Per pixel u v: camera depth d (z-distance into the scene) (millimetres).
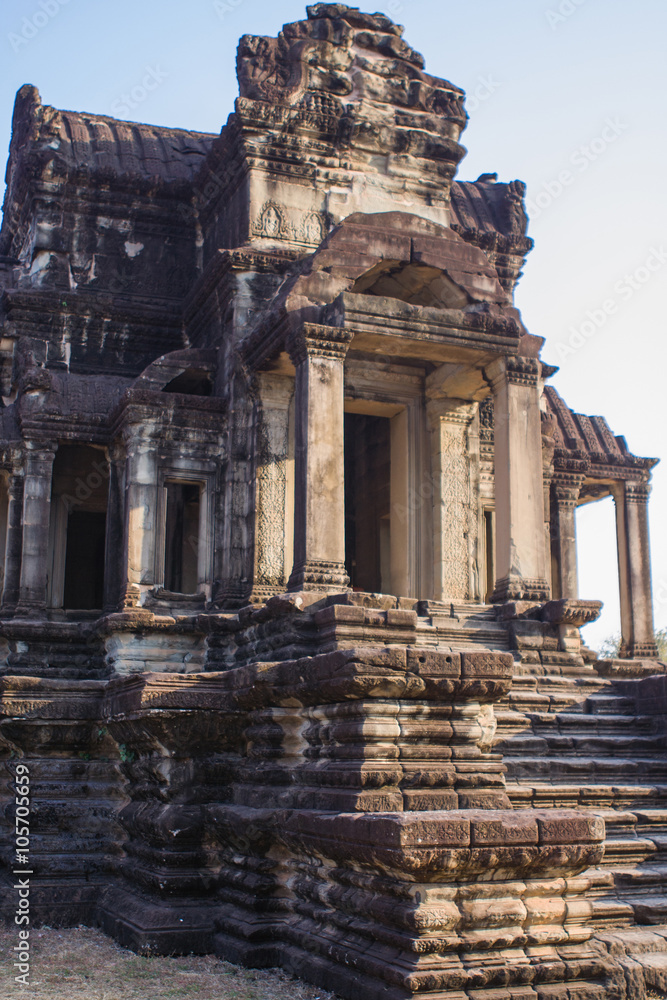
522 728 14500
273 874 11438
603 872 11398
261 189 20125
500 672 10992
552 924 9336
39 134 22141
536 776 13430
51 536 21406
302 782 11578
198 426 19031
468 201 26094
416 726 10734
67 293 21594
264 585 18094
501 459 18156
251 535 18328
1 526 21250
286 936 10883
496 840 9008
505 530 17906
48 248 21922
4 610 19016
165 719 12438
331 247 17531
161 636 17797
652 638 25734
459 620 17391
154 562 18484
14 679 14320
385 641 13148
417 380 20484
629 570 26172
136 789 13680
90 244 22266
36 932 12969
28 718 14258
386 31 21859
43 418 19484
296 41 20938
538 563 17891
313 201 20516
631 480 26562
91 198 22266
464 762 10758
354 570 24219
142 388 19297
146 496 18609
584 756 14234
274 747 12219
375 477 23719
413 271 18344
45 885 13719
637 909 10977
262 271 19641
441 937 8852
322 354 16484
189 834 12383
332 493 16062
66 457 21797
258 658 14977
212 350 20094
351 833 9453
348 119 20672
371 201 21062
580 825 9414
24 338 21344
